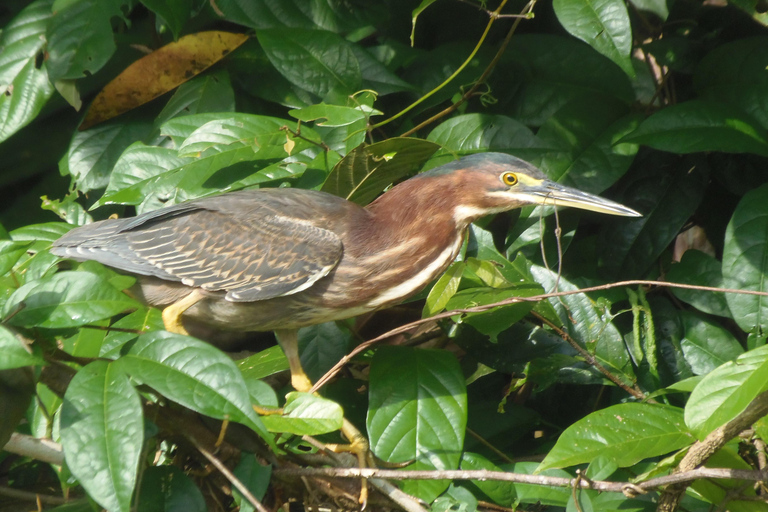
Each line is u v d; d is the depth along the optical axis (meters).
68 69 8.23
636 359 7.73
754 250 7.43
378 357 7.14
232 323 7.71
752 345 7.36
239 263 7.40
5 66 8.64
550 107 8.90
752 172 8.58
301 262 7.37
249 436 6.02
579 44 9.03
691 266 8.38
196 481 6.16
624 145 8.40
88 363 5.28
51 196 9.74
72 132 9.70
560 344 7.78
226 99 8.77
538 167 8.34
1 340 4.48
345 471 5.82
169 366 4.97
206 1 9.13
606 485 5.53
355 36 10.16
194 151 7.55
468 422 7.88
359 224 7.66
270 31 8.52
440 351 7.22
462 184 7.82
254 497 5.63
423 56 9.27
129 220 7.70
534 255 8.45
